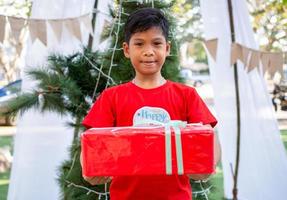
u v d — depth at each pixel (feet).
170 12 7.48
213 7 9.75
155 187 4.37
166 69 7.22
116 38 7.24
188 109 4.62
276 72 8.59
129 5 7.29
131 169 3.87
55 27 7.72
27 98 7.16
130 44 4.61
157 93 4.58
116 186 4.45
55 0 8.84
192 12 22.02
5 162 15.16
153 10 4.67
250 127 10.19
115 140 3.89
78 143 7.30
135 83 4.66
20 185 9.27
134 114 4.50
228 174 10.37
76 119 7.48
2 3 20.59
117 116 4.58
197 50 31.86
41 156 9.23
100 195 7.09
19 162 9.27
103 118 4.57
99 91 7.41
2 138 20.57
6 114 7.20
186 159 3.87
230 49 9.02
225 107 10.12
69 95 7.13
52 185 9.23
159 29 4.56
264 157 10.32
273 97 22.26
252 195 10.30
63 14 8.82
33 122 9.19
